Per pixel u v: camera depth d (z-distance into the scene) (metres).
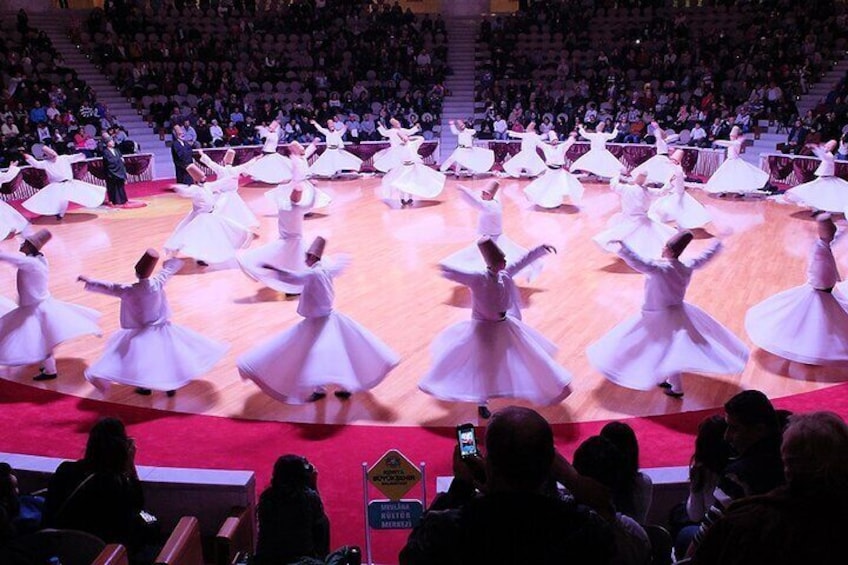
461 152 19.75
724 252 12.00
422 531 1.98
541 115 23.64
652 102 22.72
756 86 22.17
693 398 6.79
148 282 6.64
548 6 27.84
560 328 8.58
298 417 6.50
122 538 3.63
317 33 26.78
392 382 7.19
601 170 19.14
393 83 25.14
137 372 6.59
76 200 15.33
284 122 22.84
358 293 9.94
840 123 19.17
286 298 9.84
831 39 23.30
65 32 24.73
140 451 5.93
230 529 4.01
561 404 6.70
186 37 25.27
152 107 22.52
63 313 7.38
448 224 14.45
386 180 17.06
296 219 9.82
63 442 6.12
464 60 27.53
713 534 2.06
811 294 7.45
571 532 1.89
